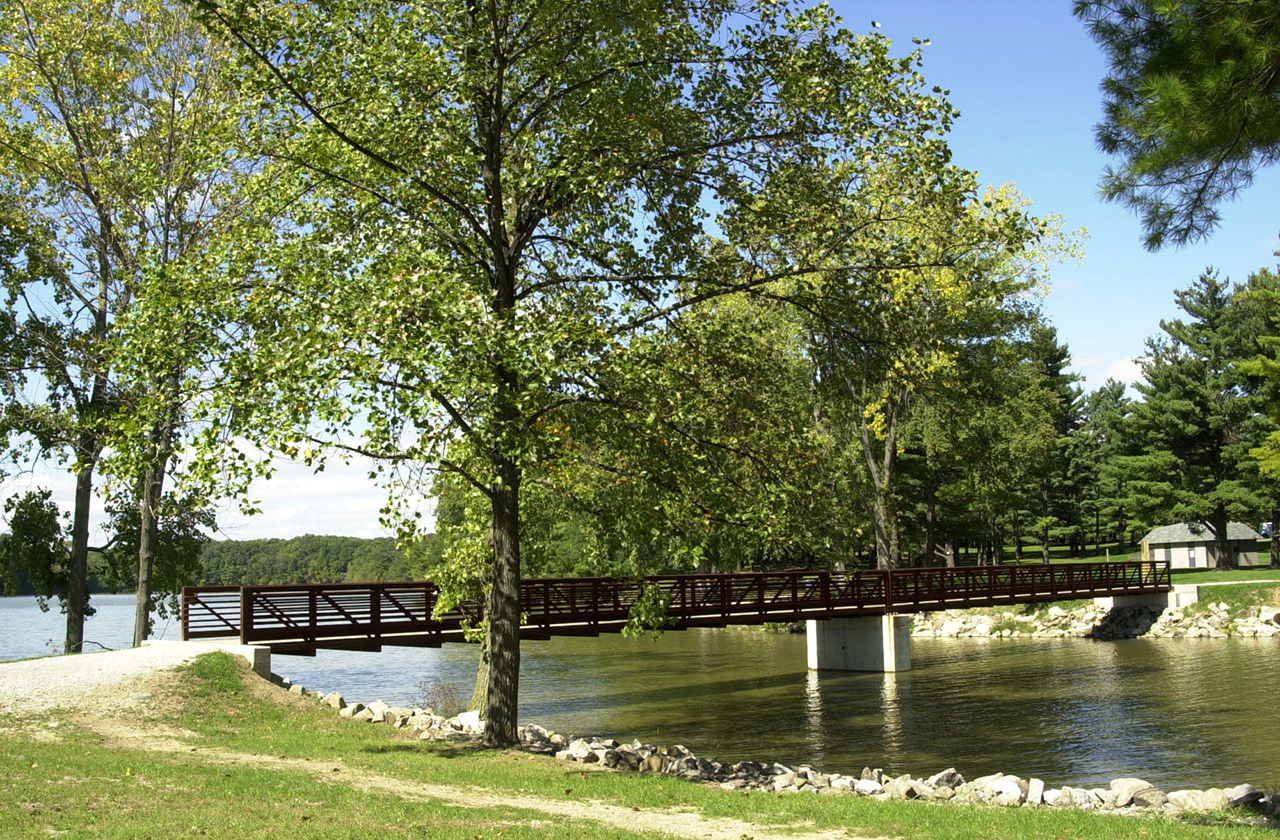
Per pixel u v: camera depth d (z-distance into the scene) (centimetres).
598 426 1280
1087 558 7150
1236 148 823
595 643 4272
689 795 1082
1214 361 4853
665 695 2527
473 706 1788
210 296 1161
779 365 1430
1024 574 3575
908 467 4291
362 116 1182
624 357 1192
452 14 1198
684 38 1238
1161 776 1483
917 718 2125
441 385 1061
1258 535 5797
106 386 2314
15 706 1503
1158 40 845
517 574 1418
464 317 1073
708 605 2594
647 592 1427
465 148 1273
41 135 2309
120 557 2677
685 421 1306
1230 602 3944
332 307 1088
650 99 1258
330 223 1244
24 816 820
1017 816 995
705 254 1366
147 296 1155
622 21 1215
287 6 1225
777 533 1352
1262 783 1410
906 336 1391
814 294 1329
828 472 1459
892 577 3059
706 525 1347
